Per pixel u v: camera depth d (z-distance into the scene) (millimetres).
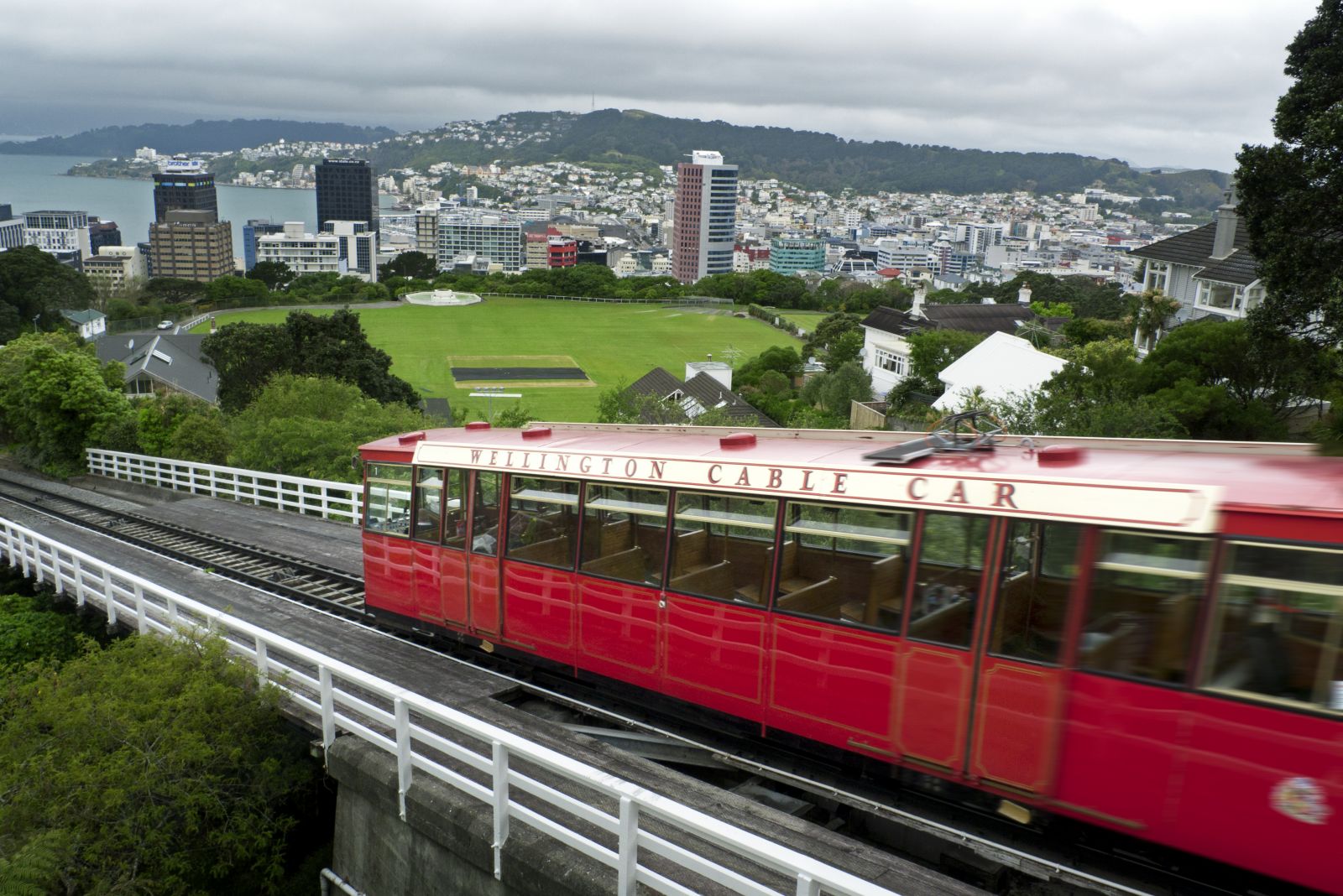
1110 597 7637
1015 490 8156
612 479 11047
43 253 119812
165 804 10531
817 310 165500
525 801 9242
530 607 12109
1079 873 7836
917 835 9180
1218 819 7129
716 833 6629
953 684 8430
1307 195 25578
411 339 127562
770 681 9742
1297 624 6793
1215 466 8141
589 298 175875
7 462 43438
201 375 86500
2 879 8797
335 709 11820
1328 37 26953
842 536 9148
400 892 9734
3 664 16281
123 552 21656
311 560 20844
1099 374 35906
